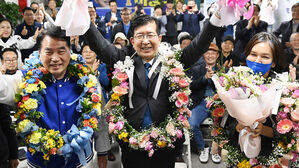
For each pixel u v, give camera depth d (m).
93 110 1.32
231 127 1.40
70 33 1.14
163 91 1.50
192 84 2.73
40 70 1.32
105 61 1.61
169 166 1.57
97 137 1.78
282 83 1.31
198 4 5.57
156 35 1.42
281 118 1.27
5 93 1.23
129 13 4.24
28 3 5.44
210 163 2.64
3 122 1.41
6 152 1.39
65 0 1.11
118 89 1.45
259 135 1.33
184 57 1.55
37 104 1.25
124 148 1.56
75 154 1.35
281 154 1.28
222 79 1.31
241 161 1.36
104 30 4.53
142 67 1.51
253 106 1.18
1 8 4.89
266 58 1.38
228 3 1.21
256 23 3.76
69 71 1.36
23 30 3.92
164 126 1.47
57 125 1.32
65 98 1.34
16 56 2.72
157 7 4.98
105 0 6.03
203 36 1.43
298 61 3.12
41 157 1.32
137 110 1.49
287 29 3.79
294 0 3.96
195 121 2.66
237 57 3.40
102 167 1.81
